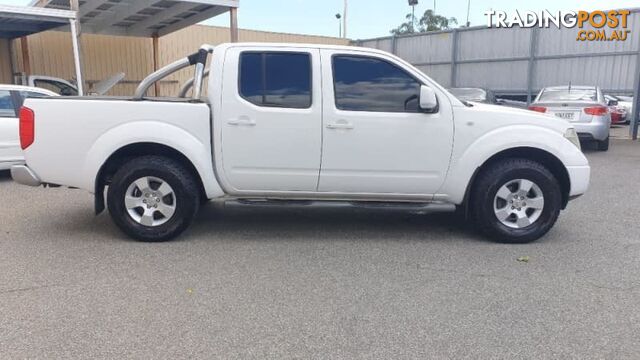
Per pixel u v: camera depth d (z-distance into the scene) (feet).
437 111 17.16
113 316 11.84
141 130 16.60
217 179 17.39
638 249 17.21
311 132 16.98
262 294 13.21
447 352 10.51
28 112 16.65
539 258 16.25
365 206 17.62
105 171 17.29
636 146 47.34
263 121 16.87
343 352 10.46
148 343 10.68
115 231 18.62
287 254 16.39
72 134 16.63
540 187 17.48
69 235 18.07
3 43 57.31
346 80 17.10
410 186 17.56
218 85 16.85
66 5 51.60
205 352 10.38
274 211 21.94
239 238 18.02
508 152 17.80
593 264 15.71
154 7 52.60
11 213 21.13
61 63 61.77
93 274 14.40
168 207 17.29
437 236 18.61
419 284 14.02
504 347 10.73
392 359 10.23
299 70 17.01
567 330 11.48
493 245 17.60
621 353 10.53
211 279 14.17
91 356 10.14
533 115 17.78
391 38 84.07
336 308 12.46
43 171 16.87
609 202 24.36
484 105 18.51
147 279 14.10
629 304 12.84
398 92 17.21
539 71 65.00
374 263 15.65
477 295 13.32
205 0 46.91
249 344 10.71
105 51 65.00
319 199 17.93
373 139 17.08
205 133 16.96
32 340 10.70
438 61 77.15
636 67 52.21
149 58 68.64
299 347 10.63
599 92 44.39
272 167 17.20
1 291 13.14
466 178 17.43
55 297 12.82
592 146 46.93
